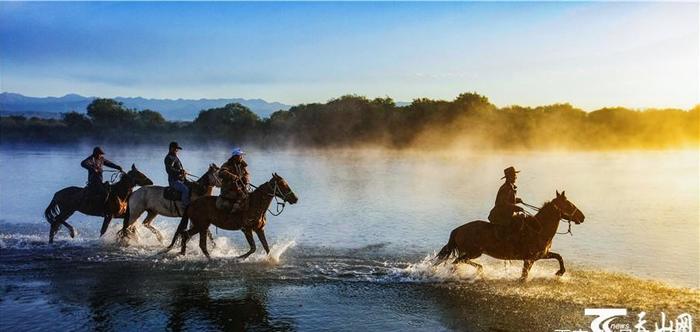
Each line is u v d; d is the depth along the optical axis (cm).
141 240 1911
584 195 3194
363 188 3528
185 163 5097
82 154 6844
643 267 1570
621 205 2805
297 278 1454
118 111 10656
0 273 1471
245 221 1570
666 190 3416
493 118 9381
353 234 2048
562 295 1319
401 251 1762
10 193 3192
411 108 9500
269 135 9575
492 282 1420
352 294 1336
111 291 1337
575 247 1833
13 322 1141
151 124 10612
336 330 1124
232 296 1314
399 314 1209
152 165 4934
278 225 2247
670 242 1900
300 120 9619
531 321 1166
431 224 2264
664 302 1270
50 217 1817
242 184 1586
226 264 1579
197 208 1606
